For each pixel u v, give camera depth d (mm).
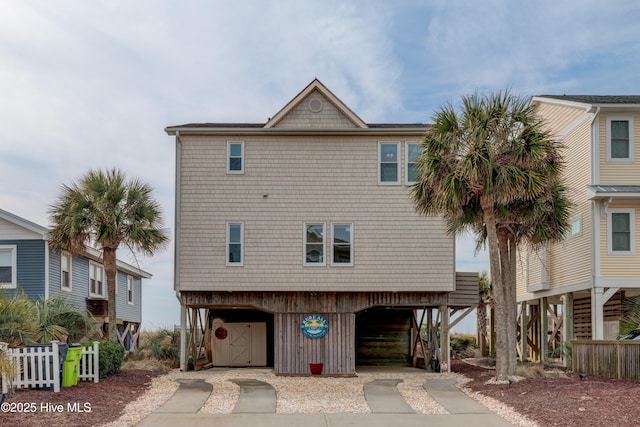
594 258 19984
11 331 15562
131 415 12625
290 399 14984
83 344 16812
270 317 24344
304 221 20203
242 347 23609
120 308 31188
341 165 20359
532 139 16016
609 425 11031
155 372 19859
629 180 20391
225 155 20344
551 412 12367
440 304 20594
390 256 20141
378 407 13961
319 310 20531
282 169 20312
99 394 14227
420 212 17969
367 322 25062
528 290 25250
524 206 17312
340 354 20344
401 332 25031
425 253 20188
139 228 20375
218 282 20016
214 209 20203
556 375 17250
